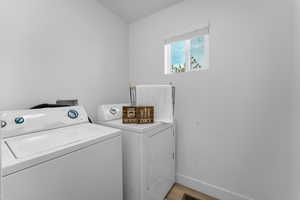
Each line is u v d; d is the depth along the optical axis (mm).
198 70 1594
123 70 2096
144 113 1402
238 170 1395
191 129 1670
